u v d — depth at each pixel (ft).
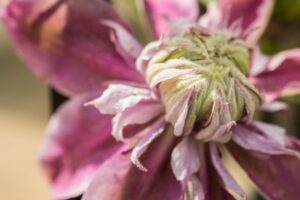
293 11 0.88
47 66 0.69
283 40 0.90
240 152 0.70
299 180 0.70
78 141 0.67
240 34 0.73
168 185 0.67
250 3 0.75
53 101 0.72
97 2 0.71
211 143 0.68
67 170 0.66
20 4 0.68
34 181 2.46
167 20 0.74
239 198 0.71
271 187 0.70
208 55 0.68
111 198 0.66
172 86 0.67
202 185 0.67
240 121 0.69
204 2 0.80
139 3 0.77
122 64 0.71
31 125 2.68
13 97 2.82
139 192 0.67
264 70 0.73
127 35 0.71
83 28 0.71
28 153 2.56
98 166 0.67
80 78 0.70
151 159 0.68
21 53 0.69
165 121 0.68
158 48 0.68
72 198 0.70
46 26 0.69
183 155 0.67
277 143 0.68
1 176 2.48
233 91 0.67
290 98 0.87
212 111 0.66
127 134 0.68
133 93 0.67
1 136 2.63
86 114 0.68
